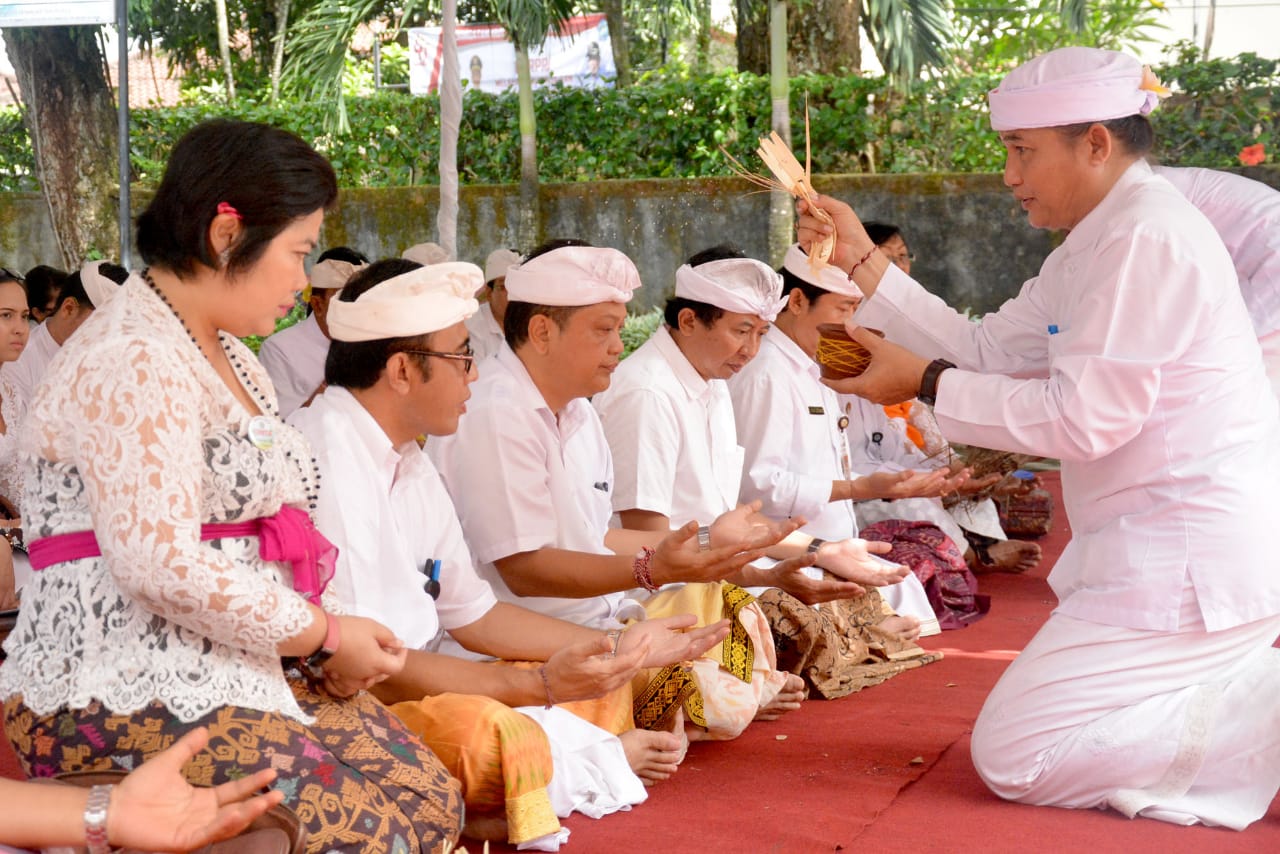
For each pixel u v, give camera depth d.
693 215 12.98
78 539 2.51
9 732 2.58
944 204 12.30
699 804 3.57
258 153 2.54
